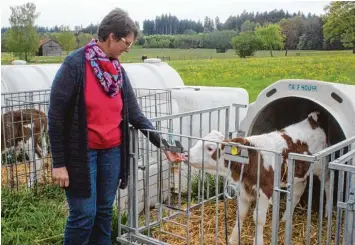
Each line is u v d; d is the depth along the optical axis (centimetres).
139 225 446
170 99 603
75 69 293
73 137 301
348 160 296
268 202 405
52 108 292
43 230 428
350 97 423
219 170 411
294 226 456
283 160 431
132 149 372
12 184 541
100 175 330
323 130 476
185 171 558
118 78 312
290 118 554
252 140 415
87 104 302
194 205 490
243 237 425
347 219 272
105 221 347
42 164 594
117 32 296
